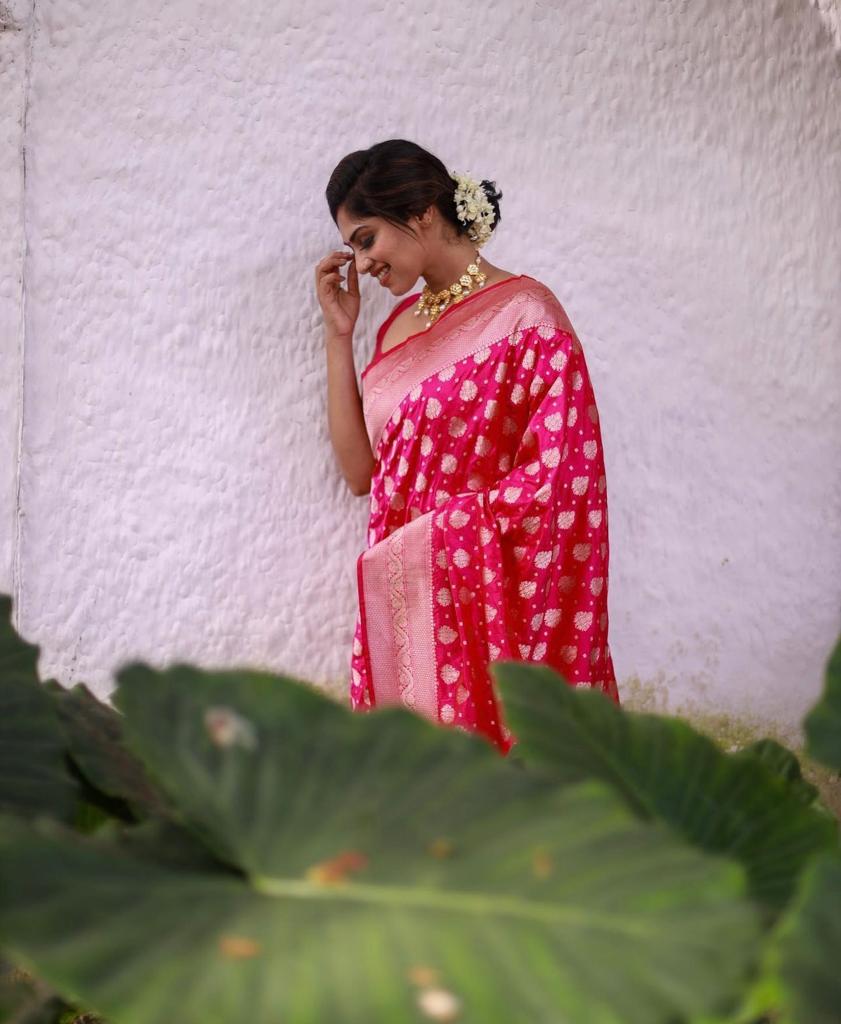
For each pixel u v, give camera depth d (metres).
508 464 2.53
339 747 0.84
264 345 2.71
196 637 2.71
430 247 2.51
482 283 2.56
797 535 3.10
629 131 2.88
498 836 0.78
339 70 2.71
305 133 2.70
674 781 1.02
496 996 0.67
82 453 2.62
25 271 2.55
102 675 2.66
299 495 2.75
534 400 2.49
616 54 2.87
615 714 1.05
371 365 2.64
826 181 3.04
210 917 0.72
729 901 0.72
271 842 0.78
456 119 2.78
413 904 0.73
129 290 2.62
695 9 2.91
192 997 0.66
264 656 2.75
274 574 2.75
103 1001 0.65
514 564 2.46
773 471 3.06
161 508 2.67
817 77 3.02
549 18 2.82
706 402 2.99
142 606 2.67
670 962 0.69
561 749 1.00
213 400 2.69
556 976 0.68
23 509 2.58
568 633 2.51
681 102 2.92
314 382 2.74
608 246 2.89
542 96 2.82
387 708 0.87
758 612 3.08
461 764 0.83
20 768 0.97
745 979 0.71
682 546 3.00
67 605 2.62
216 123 2.64
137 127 2.60
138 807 1.04
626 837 0.78
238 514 2.72
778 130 2.99
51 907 0.71
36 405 2.58
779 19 2.97
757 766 1.04
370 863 0.76
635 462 2.95
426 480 2.52
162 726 0.84
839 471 3.12
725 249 2.97
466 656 2.46
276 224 2.70
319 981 0.67
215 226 2.66
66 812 0.96
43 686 1.11
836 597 3.15
